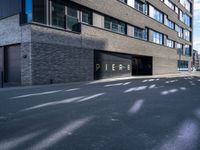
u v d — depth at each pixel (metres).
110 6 24.72
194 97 11.28
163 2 39.22
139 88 15.13
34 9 16.95
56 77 18.06
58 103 9.09
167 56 40.88
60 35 18.41
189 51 58.66
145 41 32.47
